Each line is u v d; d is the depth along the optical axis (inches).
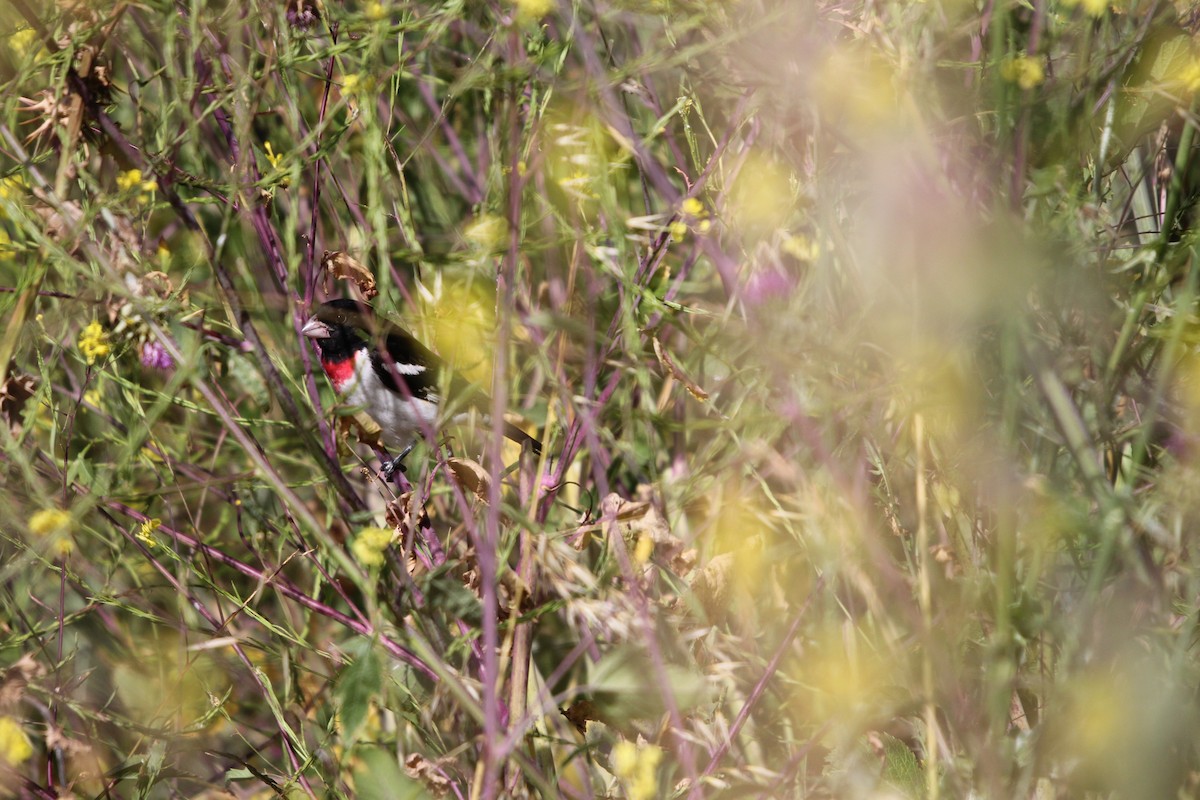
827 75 191.6
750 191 227.6
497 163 215.6
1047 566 214.7
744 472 247.0
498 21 227.9
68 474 228.7
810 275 219.9
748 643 247.0
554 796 189.0
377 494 295.9
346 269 243.0
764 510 261.6
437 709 241.9
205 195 279.9
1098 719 182.1
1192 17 215.6
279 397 225.6
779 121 232.1
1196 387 198.5
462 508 195.0
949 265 170.2
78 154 228.5
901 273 189.0
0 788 234.7
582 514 263.4
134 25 270.8
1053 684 193.2
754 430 229.3
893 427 217.6
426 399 260.4
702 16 211.5
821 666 219.1
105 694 284.7
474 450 280.1
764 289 233.6
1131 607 197.5
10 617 265.0
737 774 222.8
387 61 304.8
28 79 223.0
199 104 271.9
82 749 230.7
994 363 192.1
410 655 236.5
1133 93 201.6
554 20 251.6
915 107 185.2
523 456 250.1
